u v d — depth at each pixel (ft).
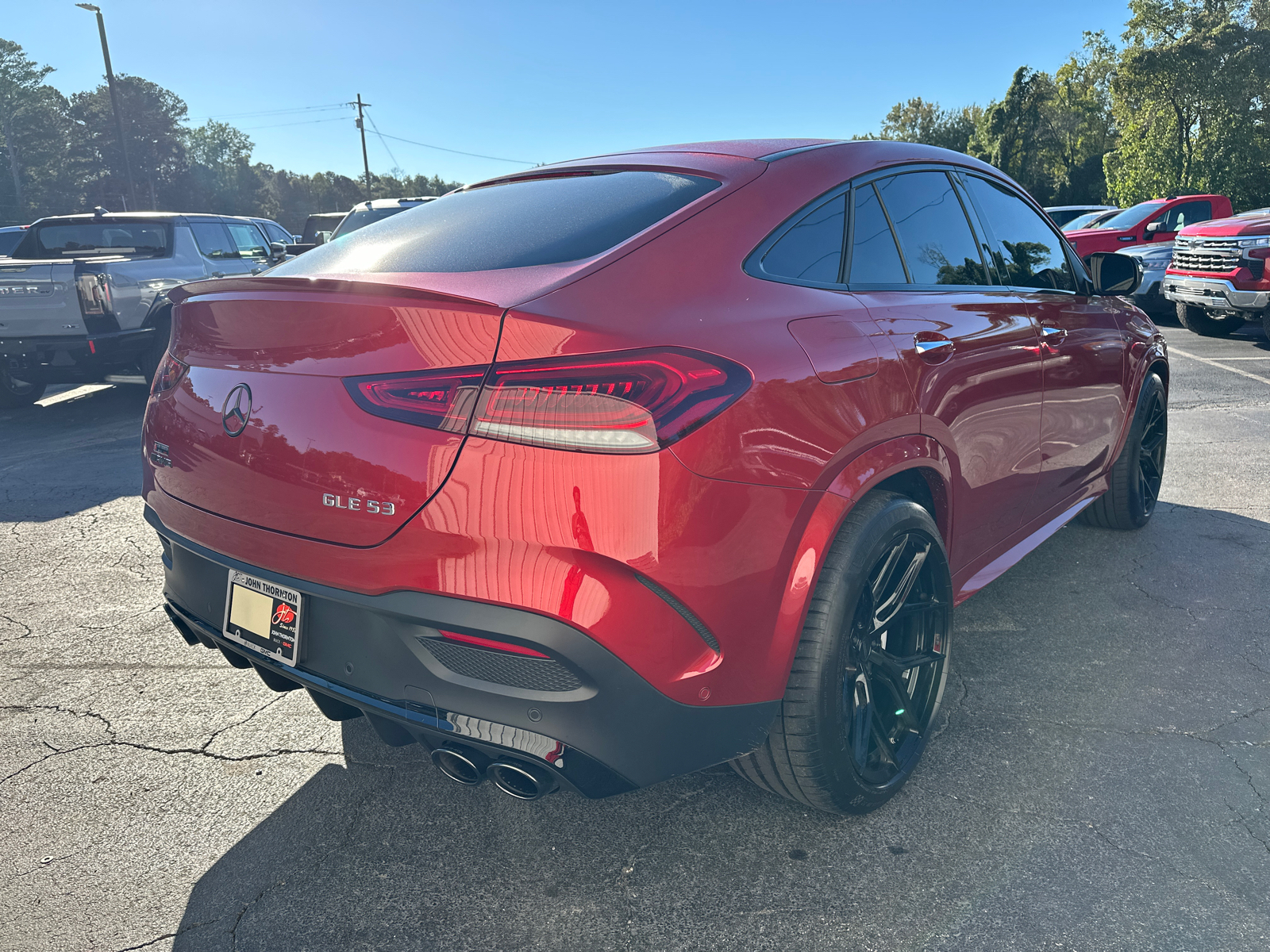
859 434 6.12
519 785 5.52
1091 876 6.11
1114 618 10.25
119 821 7.03
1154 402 12.92
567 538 4.89
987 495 8.42
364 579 5.37
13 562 13.05
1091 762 7.45
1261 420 20.79
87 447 20.80
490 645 5.11
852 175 7.39
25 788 7.48
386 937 5.78
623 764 5.29
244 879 6.35
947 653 7.58
